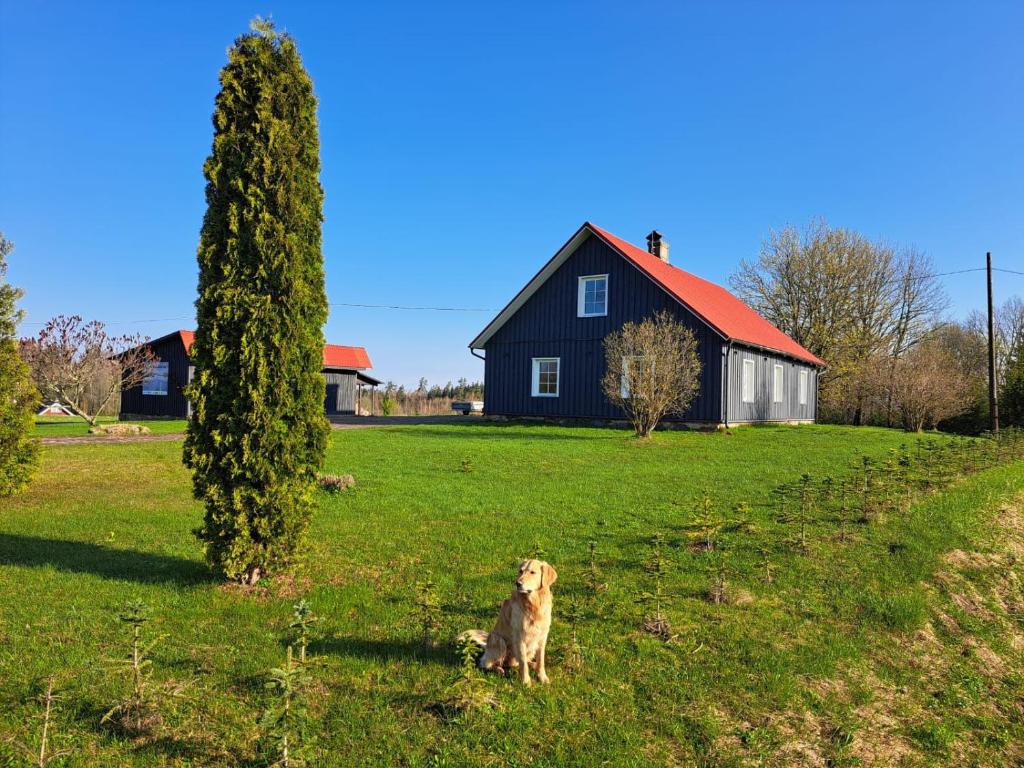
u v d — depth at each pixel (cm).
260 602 626
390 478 1239
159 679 464
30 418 1095
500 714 434
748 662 533
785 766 417
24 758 370
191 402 665
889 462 1253
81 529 902
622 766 393
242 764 378
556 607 625
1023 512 1184
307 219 706
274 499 671
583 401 2438
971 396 3462
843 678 533
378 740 405
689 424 2217
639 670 510
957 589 762
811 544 841
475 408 3775
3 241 1073
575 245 2467
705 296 2714
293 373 688
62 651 507
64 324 2173
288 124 700
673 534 866
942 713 520
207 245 677
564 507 1010
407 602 626
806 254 4184
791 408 2884
